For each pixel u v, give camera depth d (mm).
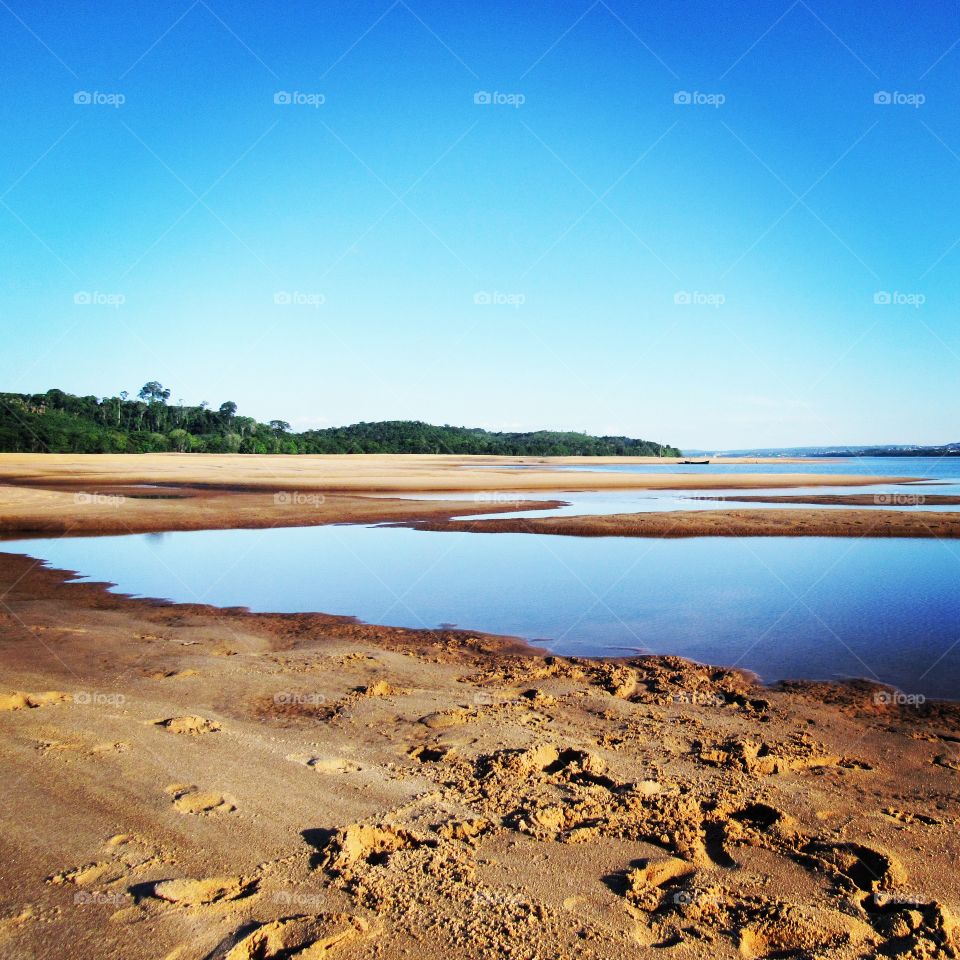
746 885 5301
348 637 13367
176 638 13016
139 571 20438
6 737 7605
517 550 24328
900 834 6141
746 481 64438
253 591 17703
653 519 31641
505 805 6391
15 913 4734
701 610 15516
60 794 6348
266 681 10352
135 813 6051
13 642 12391
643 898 5055
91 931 4574
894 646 12719
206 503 38875
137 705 8953
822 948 4617
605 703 9648
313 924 4625
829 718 9211
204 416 149875
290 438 153000
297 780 6797
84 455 95312
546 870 5387
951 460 172500
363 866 5344
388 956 4406
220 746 7578
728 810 6496
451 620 14805
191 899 4910
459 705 9398
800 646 12742
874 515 33281
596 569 20594
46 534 28234
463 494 48062
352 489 49750
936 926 4852
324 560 22312
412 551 24250
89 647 12148
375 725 8516
